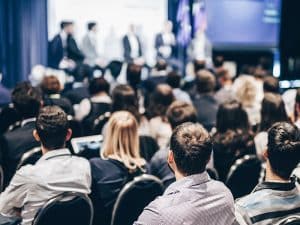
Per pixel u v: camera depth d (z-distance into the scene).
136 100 4.27
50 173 2.35
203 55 10.26
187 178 1.75
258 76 6.57
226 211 1.75
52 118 2.39
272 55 11.16
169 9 9.79
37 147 3.15
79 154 3.51
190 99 6.19
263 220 1.78
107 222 2.77
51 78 5.07
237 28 10.66
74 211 2.35
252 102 4.97
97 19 9.22
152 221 1.67
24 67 8.65
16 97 3.41
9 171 3.23
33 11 8.66
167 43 9.70
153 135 4.17
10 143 3.21
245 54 11.05
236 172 3.16
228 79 6.71
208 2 10.32
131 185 2.64
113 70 8.90
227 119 3.30
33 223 2.26
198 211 1.69
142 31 9.57
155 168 3.01
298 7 11.04
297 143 1.82
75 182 2.40
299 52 11.22
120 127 2.80
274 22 10.98
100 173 2.73
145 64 9.52
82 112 4.97
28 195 2.33
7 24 8.52
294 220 1.74
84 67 8.80
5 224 2.38
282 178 1.84
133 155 2.85
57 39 8.76
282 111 3.63
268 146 1.86
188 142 1.75
